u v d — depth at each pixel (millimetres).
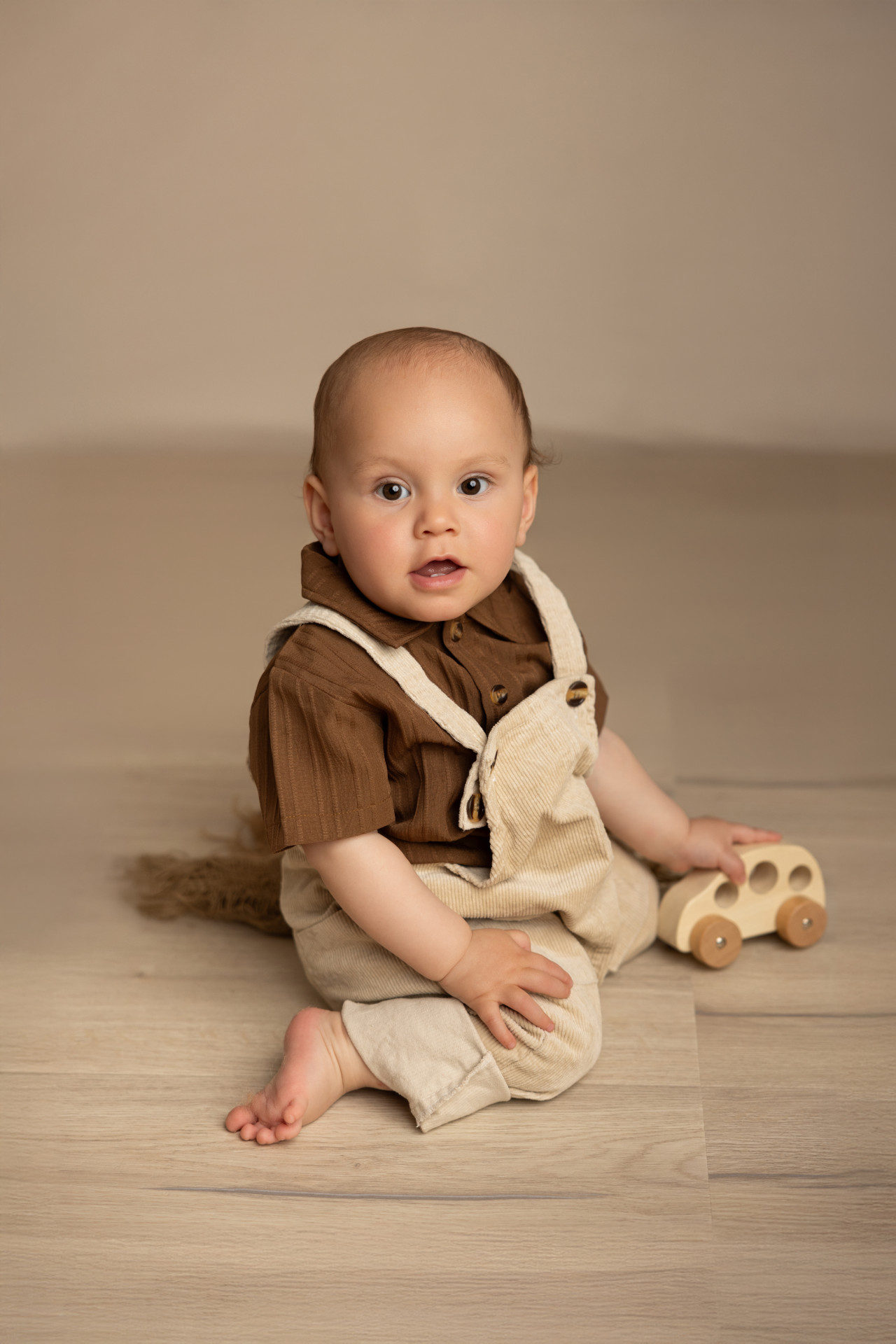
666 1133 980
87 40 3941
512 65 3955
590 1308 806
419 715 1023
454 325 4090
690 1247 859
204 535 2812
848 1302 809
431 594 1004
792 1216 888
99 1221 890
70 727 1832
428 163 4020
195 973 1226
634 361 3988
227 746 1767
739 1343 775
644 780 1270
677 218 3955
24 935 1293
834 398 3924
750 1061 1068
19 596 2416
